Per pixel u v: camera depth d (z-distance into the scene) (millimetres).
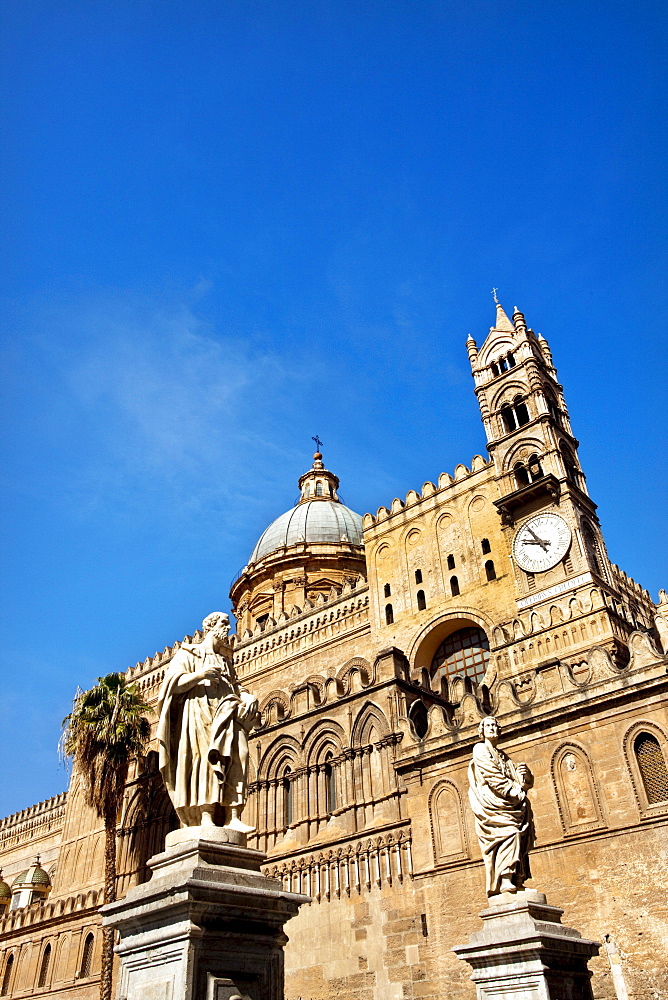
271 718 43375
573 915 25250
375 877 32781
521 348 49219
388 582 50188
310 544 69750
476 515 47438
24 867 72688
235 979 8180
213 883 8359
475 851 28922
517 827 15562
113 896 40406
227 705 10094
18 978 51562
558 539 41906
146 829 49031
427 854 30266
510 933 14078
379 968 30703
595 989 23984
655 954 23391
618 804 25906
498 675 39094
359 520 75625
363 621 50531
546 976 13484
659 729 26016
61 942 50125
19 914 55031
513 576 43812
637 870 24672
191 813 9641
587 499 44531
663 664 26531
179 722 10156
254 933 8562
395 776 34781
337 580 67688
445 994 27984
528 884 26562
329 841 35438
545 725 28609
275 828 38812
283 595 66812
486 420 48938
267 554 70812
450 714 39469
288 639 54562
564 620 38719
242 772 9906
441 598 46750
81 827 60531
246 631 66438
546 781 27781
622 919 24344
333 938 32906
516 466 45875
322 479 80438
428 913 29484
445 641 46969
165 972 8180
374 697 37906
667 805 24906
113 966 45094
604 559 43281
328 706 39531
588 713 27781
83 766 44156
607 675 27984
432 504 50281
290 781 39938
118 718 44812
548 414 45906
